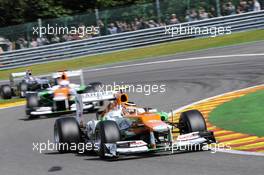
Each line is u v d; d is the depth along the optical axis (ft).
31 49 234.58
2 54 232.53
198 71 170.40
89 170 69.36
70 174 68.23
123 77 179.73
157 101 133.18
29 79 162.30
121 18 257.14
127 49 240.94
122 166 69.97
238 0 254.06
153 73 179.11
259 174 60.39
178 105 123.95
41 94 129.08
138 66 199.21
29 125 118.62
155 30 242.37
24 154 86.99
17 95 167.32
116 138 73.92
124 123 79.00
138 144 73.31
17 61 233.96
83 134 87.25
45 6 319.68
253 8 249.75
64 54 236.43
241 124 94.48
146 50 232.94
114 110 82.94
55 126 85.97
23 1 317.63
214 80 151.33
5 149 93.40
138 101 136.87
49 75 201.77
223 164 66.85
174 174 63.67
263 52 188.85
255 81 142.00
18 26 247.29
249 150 74.23
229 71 162.40
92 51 238.48
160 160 71.82
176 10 258.78
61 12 322.14
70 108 126.52
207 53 204.54
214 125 96.22
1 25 317.22
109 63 217.15
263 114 100.99
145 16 257.34
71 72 130.11
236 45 213.66
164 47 233.14
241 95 124.57
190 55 206.08
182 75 167.22
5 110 146.20
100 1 328.49
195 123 76.43
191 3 258.16
